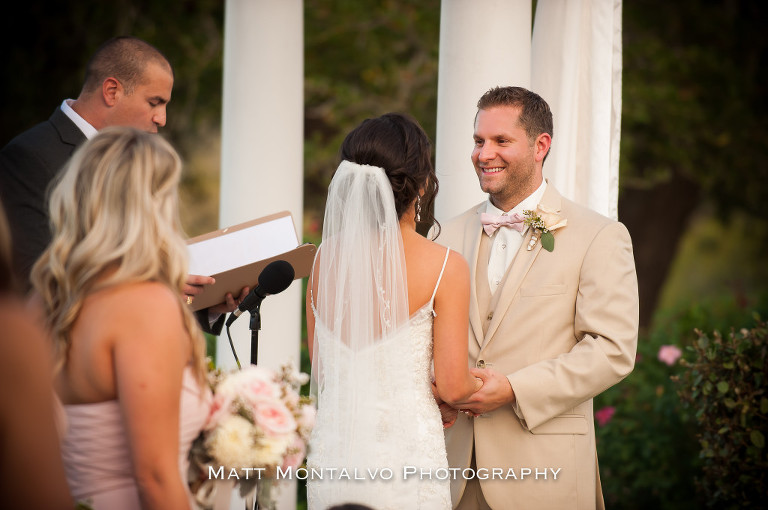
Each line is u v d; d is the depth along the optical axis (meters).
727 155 18.31
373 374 4.72
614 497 9.81
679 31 18.28
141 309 3.44
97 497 3.52
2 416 2.80
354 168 4.77
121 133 3.68
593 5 6.76
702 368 7.69
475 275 5.82
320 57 17.53
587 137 6.79
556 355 5.52
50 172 5.84
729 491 7.57
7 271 2.88
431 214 5.02
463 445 5.65
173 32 17.27
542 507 5.48
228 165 7.73
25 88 17.14
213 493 3.93
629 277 5.54
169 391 3.42
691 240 22.88
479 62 6.59
